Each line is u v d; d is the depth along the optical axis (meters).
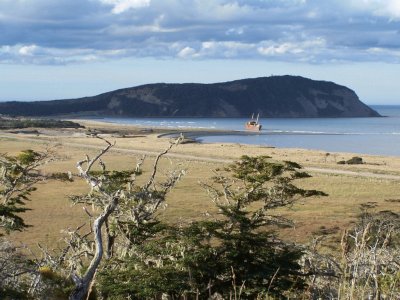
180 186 54.31
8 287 5.29
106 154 96.00
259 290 10.54
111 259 12.68
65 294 5.12
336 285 8.00
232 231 14.40
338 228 29.88
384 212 25.44
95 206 13.68
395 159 104.81
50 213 39.34
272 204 19.45
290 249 13.77
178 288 10.88
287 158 98.94
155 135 181.00
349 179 68.25
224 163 84.62
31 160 22.52
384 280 5.31
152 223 14.59
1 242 8.37
